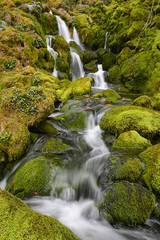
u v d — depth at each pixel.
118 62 14.55
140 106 6.15
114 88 13.00
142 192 2.89
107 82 14.42
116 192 2.92
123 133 4.66
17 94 5.32
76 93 9.50
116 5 20.22
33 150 4.67
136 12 14.29
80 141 5.33
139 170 3.37
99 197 3.16
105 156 4.15
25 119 5.14
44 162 3.95
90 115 6.59
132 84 12.30
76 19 20.86
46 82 8.85
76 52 16.95
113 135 5.36
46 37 14.05
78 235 2.69
